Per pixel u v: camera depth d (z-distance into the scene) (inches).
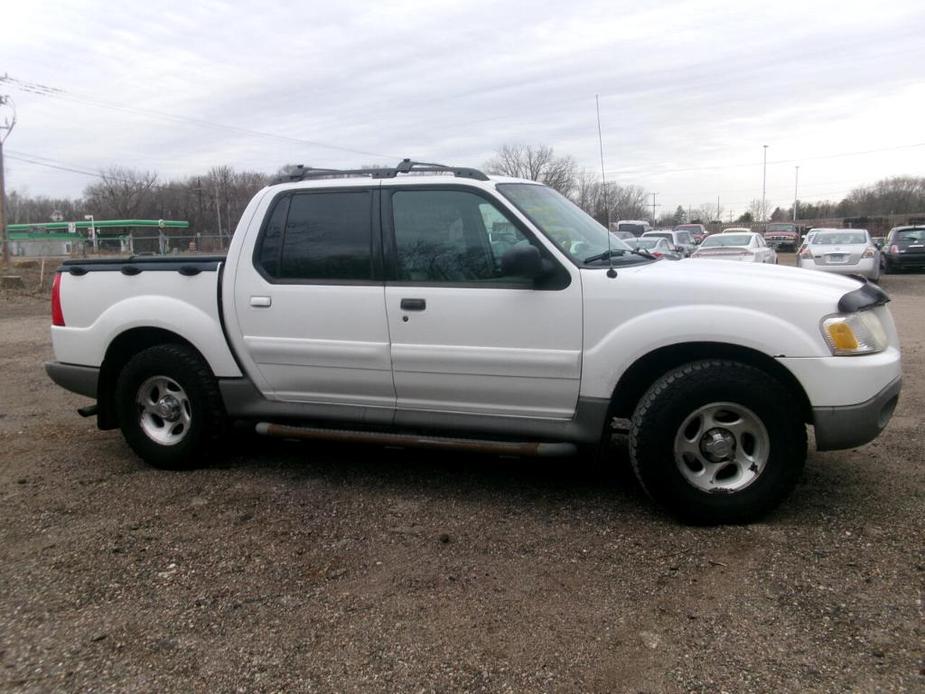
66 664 106.8
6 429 234.7
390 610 119.6
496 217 159.5
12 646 111.6
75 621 118.2
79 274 196.4
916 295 607.2
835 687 96.4
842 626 110.0
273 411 180.5
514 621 115.3
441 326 160.9
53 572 134.7
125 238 1469.0
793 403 141.7
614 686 98.9
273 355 176.9
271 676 103.1
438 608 119.8
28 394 285.4
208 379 183.9
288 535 148.9
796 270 166.2
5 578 132.8
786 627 110.6
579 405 154.2
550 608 118.8
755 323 140.9
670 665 102.8
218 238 1643.7
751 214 3555.6
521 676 101.7
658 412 144.6
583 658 105.2
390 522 154.6
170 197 2997.0
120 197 2982.3
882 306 154.9
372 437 168.6
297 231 175.2
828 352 138.9
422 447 164.9
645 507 159.2
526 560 135.6
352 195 171.6
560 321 152.3
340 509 162.2
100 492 175.5
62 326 198.7
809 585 122.1
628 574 129.0
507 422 160.9
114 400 198.4
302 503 166.1
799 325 139.8
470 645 109.3
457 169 170.9
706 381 142.2
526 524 151.8
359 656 107.3
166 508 164.6
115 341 192.5
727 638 108.5
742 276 150.7
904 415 221.1
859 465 178.5
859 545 135.4
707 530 145.8
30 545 146.5
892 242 859.4
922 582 121.3
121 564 137.4
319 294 170.7
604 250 167.2
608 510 157.9
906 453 186.2
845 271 686.5
